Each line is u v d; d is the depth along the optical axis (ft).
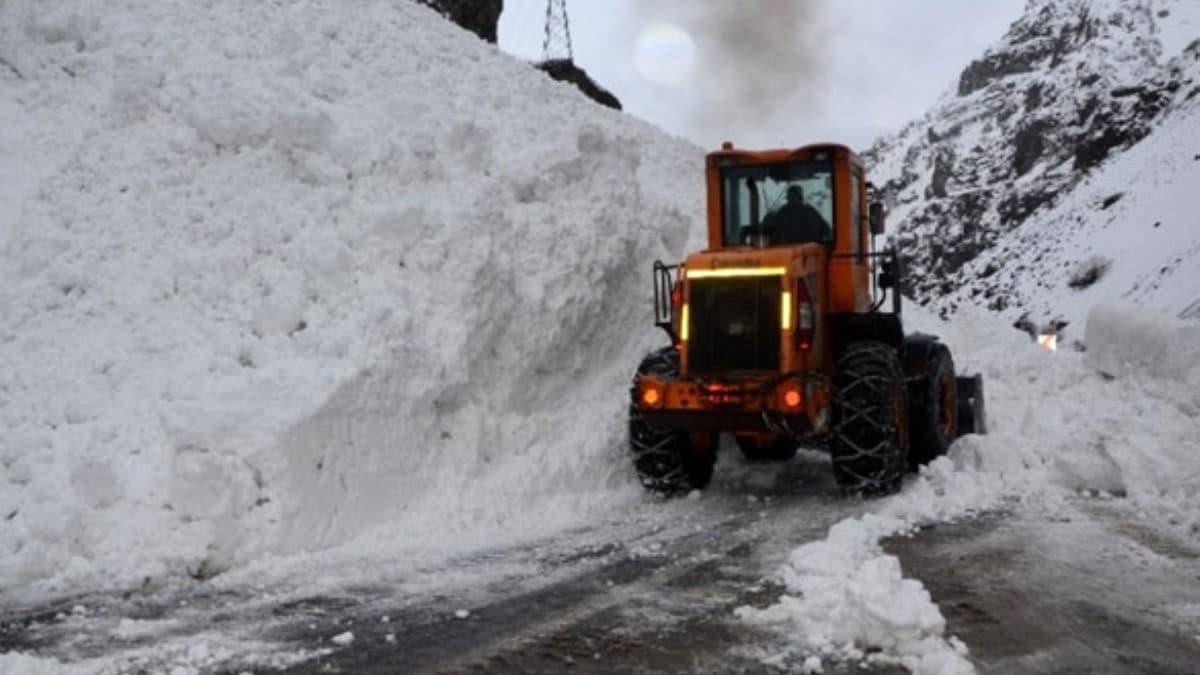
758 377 24.49
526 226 29.07
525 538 22.31
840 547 19.31
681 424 24.90
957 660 13.57
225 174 29.30
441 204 28.04
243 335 24.39
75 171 29.55
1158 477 25.58
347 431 22.57
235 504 20.39
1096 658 14.33
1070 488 26.63
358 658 14.73
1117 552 20.25
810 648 14.79
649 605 17.16
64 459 21.52
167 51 34.65
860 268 28.27
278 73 34.27
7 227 27.43
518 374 27.27
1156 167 430.61
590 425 28.22
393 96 35.04
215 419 21.02
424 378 24.66
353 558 20.52
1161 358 38.63
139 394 23.16
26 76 34.22
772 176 28.45
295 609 17.16
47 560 18.90
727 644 15.08
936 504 24.71
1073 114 545.85
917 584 15.20
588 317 29.45
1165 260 325.62
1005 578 18.40
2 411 22.71
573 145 32.35
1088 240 402.11
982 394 33.30
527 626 16.12
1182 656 14.40
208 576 19.38
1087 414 33.42
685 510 25.34
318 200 28.37
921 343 29.48
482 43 56.65
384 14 49.11
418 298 25.98
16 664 13.78
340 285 25.58
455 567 19.85
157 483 21.09
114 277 26.27
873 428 25.26
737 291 25.35
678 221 35.32
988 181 566.77
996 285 424.87
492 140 32.53
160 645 15.33
